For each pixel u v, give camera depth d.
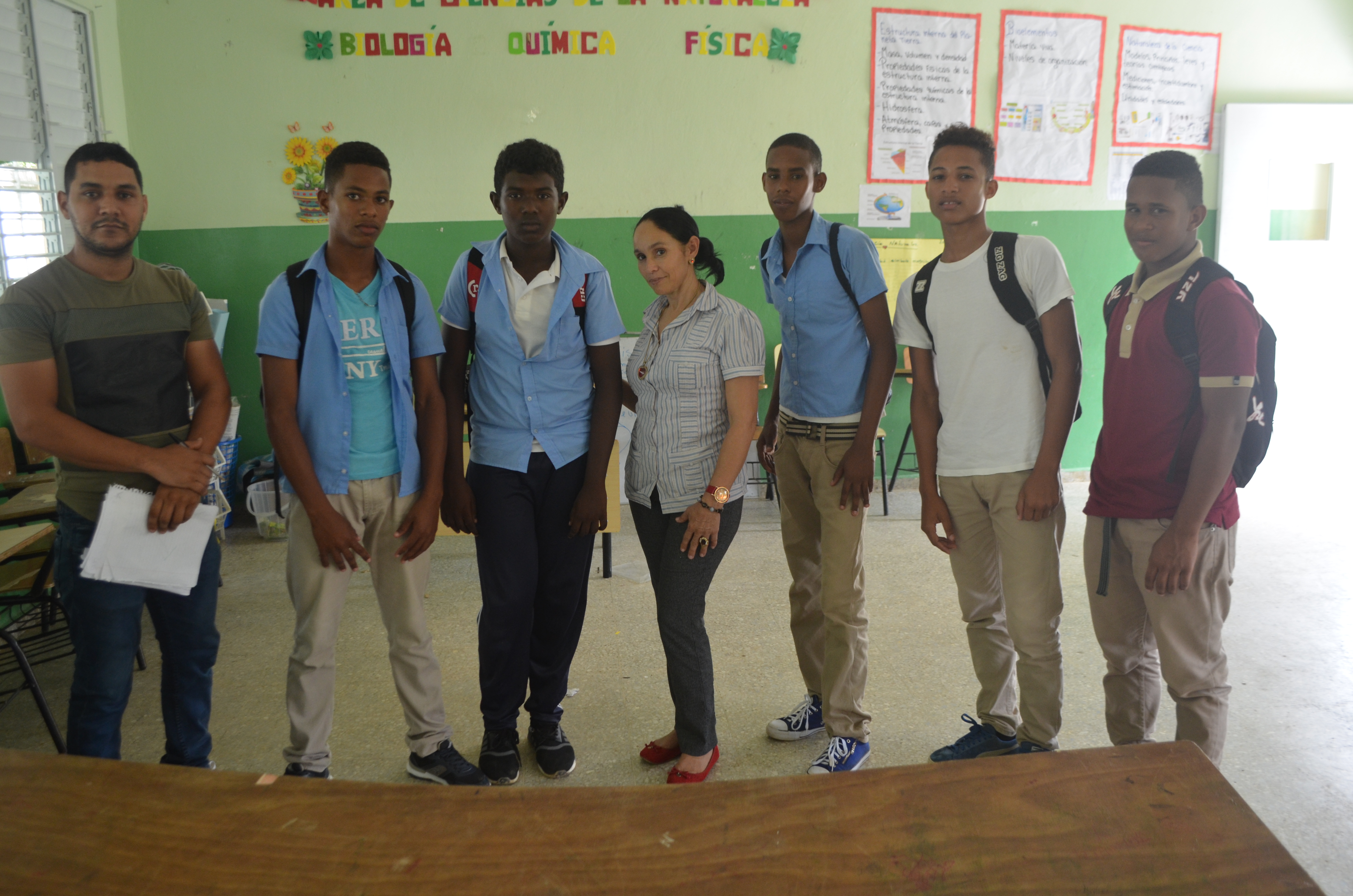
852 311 2.26
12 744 2.51
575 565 2.31
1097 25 5.11
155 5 4.61
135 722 2.63
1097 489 2.04
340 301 2.02
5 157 3.85
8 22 3.86
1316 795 2.21
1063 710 2.68
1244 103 5.25
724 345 2.12
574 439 2.26
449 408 2.24
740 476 2.21
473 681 2.92
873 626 3.33
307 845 0.94
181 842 0.95
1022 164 5.21
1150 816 0.97
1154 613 1.93
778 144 2.26
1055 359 2.04
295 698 2.08
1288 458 5.64
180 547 1.89
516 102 4.85
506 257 2.19
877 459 5.44
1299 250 5.36
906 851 0.93
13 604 2.57
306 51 4.70
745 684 2.88
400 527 2.14
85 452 1.78
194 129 4.71
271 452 5.01
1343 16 5.27
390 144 4.82
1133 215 1.91
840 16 4.93
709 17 4.87
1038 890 0.88
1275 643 3.12
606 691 2.84
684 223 2.11
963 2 5.00
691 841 0.95
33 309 1.76
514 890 0.88
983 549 2.25
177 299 1.96
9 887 0.89
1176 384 1.86
